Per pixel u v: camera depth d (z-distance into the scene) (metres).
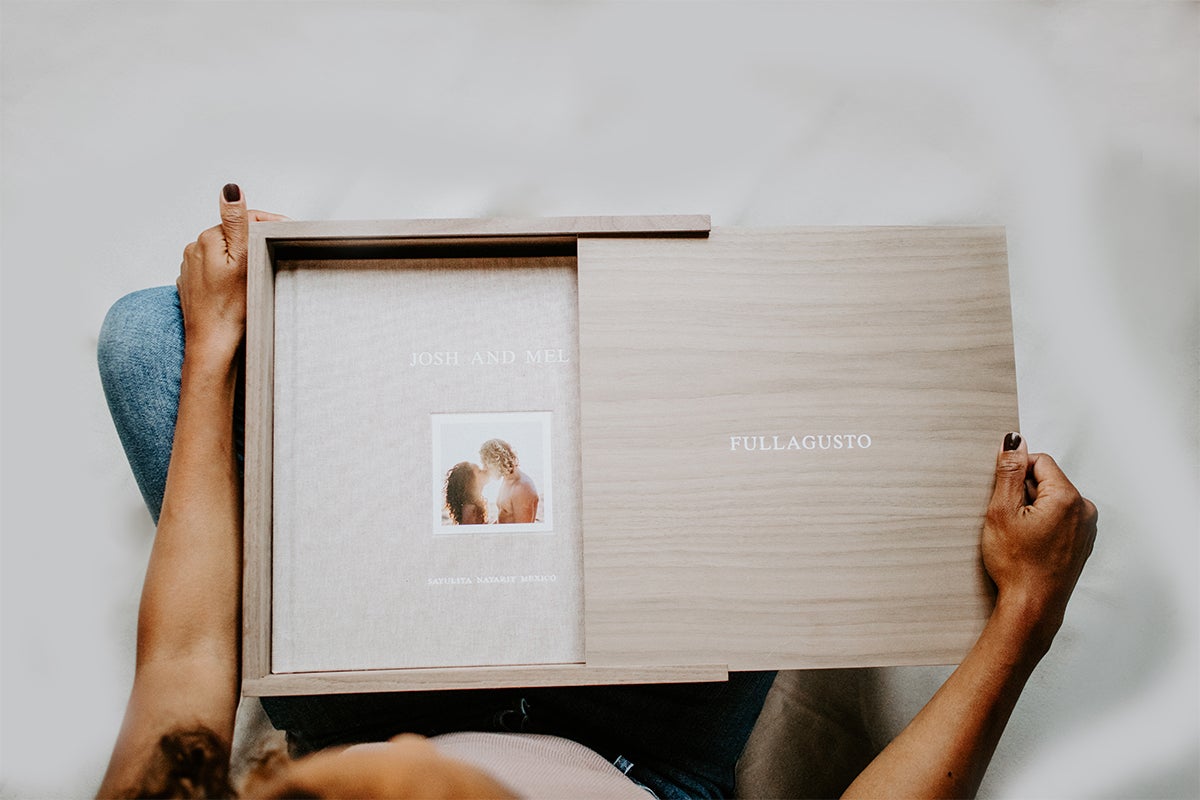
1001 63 1.03
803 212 1.01
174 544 0.63
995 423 0.65
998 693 0.62
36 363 0.96
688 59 1.03
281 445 0.62
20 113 0.99
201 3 1.01
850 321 0.64
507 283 0.65
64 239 0.97
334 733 0.76
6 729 0.90
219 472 0.65
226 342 0.67
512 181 1.00
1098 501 0.97
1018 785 0.93
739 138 1.02
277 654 0.61
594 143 1.01
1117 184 1.02
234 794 0.59
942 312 0.65
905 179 1.02
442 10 1.02
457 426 0.63
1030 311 1.00
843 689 0.94
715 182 1.01
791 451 0.63
